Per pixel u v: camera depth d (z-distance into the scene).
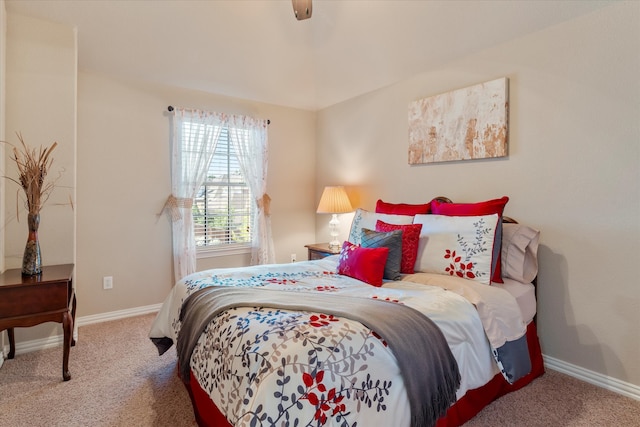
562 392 1.97
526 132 2.36
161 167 3.38
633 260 1.93
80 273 3.01
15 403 1.86
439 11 2.49
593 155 2.06
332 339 1.22
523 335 1.89
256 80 3.62
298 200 4.35
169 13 2.71
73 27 2.58
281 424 1.05
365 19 2.85
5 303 1.96
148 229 3.33
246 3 2.79
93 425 1.68
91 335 2.79
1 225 2.30
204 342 1.54
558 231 2.22
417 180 3.14
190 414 1.77
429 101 2.95
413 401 1.30
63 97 2.55
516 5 2.21
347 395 1.17
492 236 2.06
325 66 3.56
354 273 2.17
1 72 2.25
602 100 2.02
